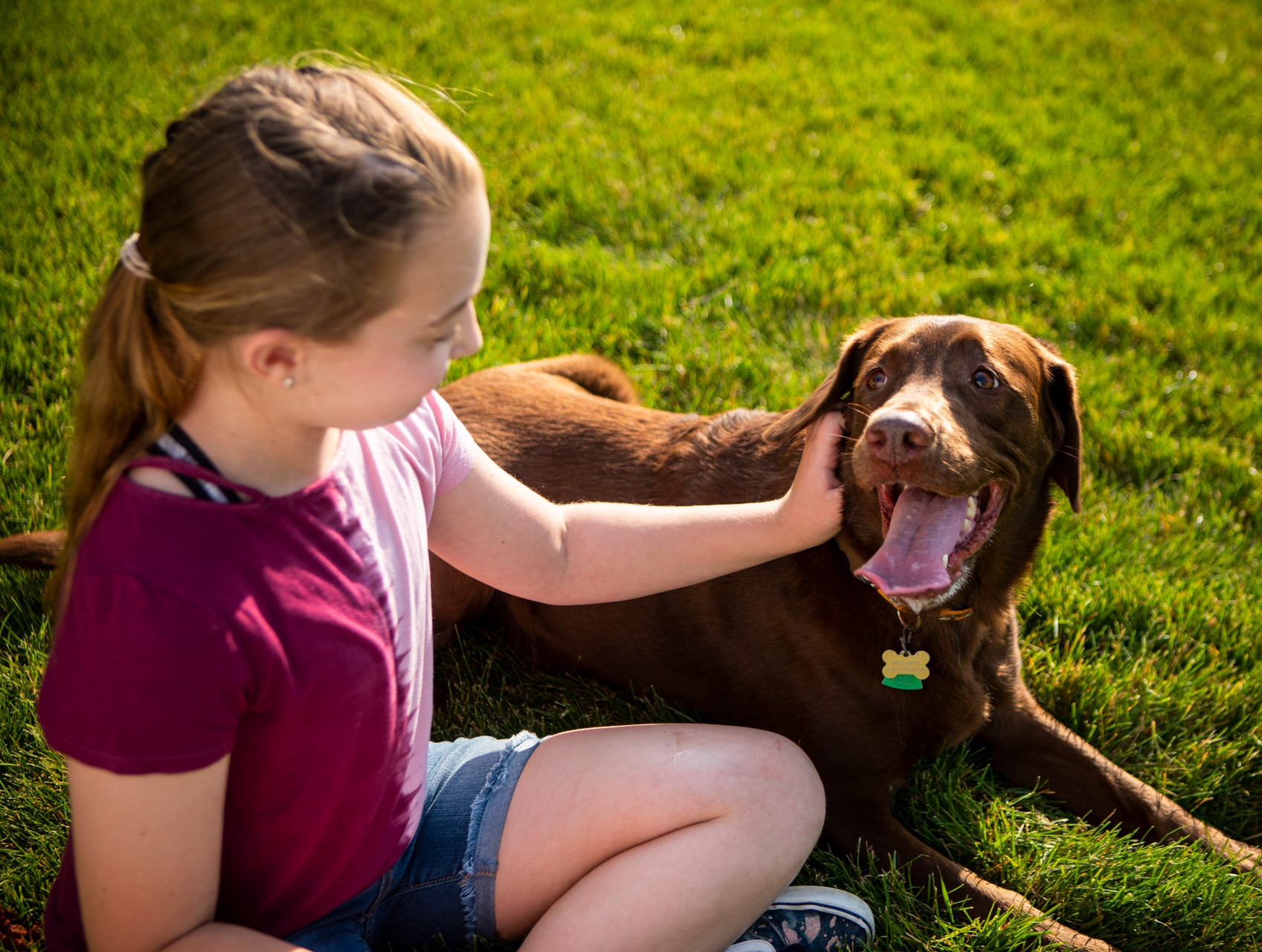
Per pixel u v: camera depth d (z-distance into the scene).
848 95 7.25
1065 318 4.98
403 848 1.96
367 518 1.72
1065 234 5.79
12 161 5.21
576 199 5.52
